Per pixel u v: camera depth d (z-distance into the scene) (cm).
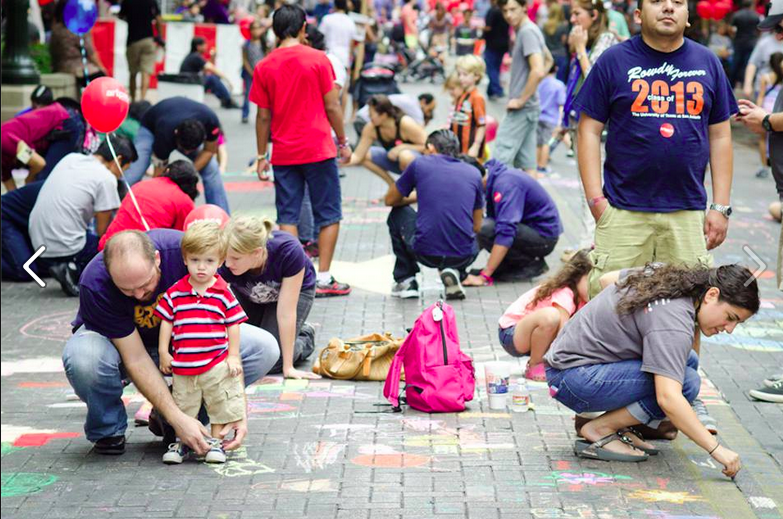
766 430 608
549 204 962
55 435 616
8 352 801
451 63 3584
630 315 531
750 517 482
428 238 892
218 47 2580
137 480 539
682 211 611
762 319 859
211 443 560
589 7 1019
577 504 498
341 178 1564
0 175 1120
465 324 836
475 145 1209
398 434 600
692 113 599
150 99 2228
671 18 587
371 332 812
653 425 560
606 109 612
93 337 557
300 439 593
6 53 1598
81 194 954
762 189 1471
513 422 619
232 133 2009
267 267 664
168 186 844
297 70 913
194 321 548
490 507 496
